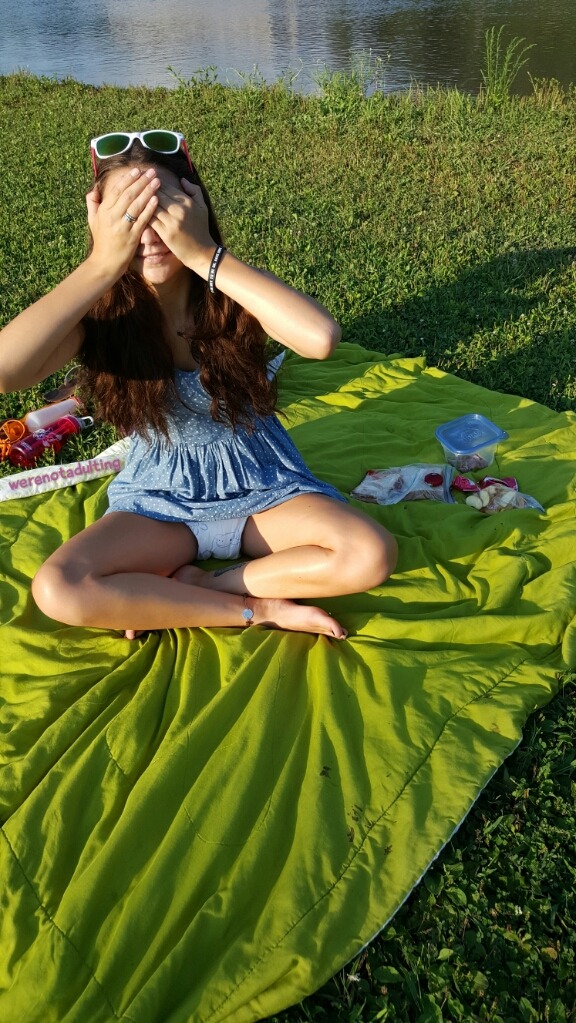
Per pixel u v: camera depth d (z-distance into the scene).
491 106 9.45
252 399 2.91
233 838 2.29
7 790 2.44
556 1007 1.94
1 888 2.18
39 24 20.94
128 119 9.99
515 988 2.01
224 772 2.44
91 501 3.68
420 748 2.51
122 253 2.46
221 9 21.58
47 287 5.73
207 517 3.01
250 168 8.00
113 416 2.92
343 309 5.40
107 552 2.82
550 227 6.42
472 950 2.08
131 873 2.22
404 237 6.34
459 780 2.40
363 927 2.08
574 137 8.35
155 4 23.78
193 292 2.80
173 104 10.48
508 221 6.52
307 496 2.99
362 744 2.55
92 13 22.47
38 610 3.19
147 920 2.09
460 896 2.18
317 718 2.62
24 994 1.96
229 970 1.99
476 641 2.92
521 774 2.49
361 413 4.34
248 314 2.78
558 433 4.05
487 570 3.24
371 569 2.80
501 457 3.92
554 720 2.65
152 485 3.02
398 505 3.56
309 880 2.17
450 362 4.82
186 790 2.43
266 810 2.37
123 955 2.02
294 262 5.89
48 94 11.88
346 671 2.78
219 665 2.86
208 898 2.16
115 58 15.66
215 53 15.39
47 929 2.09
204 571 3.09
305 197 7.18
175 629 2.99
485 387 4.60
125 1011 1.90
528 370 4.60
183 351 2.87
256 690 2.69
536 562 3.23
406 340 5.11
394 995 2.00
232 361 2.80
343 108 9.52
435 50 13.93
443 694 2.69
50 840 2.29
